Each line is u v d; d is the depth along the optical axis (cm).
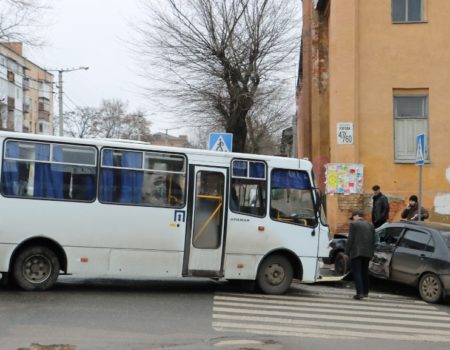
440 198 1833
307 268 1205
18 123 7862
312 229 1213
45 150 1067
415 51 1866
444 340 834
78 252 1073
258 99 2364
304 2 2578
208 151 1159
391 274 1310
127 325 827
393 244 1331
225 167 1164
